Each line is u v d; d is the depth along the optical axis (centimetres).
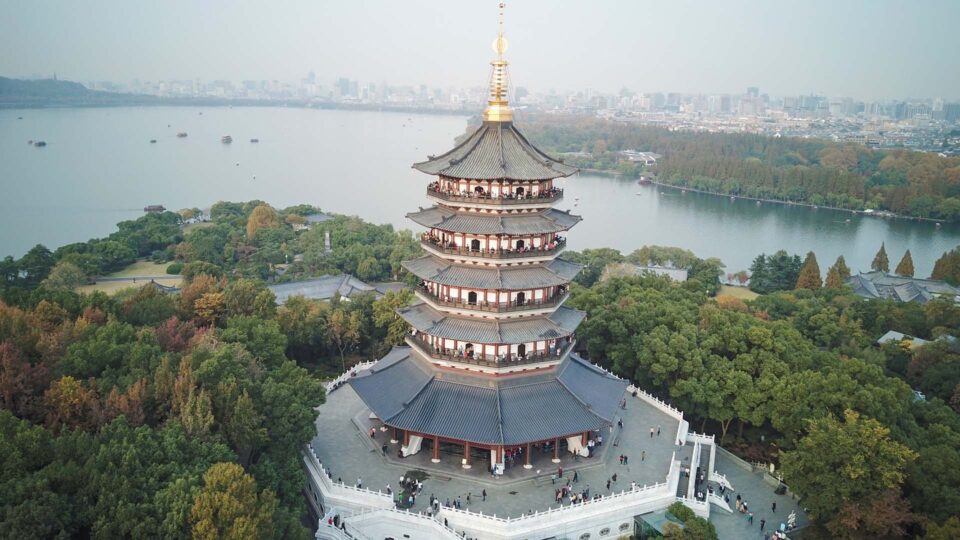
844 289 18550
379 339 14600
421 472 9431
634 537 8788
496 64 9550
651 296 14712
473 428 9225
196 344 10219
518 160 9431
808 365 11762
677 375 12131
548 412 9519
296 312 13962
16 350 8612
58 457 6938
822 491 8625
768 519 9406
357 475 9356
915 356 13450
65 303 11250
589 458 9850
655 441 10581
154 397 8431
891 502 8300
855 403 9806
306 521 8938
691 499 9100
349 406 11425
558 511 8431
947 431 9706
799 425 10300
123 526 6419
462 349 9825
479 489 9094
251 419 8438
